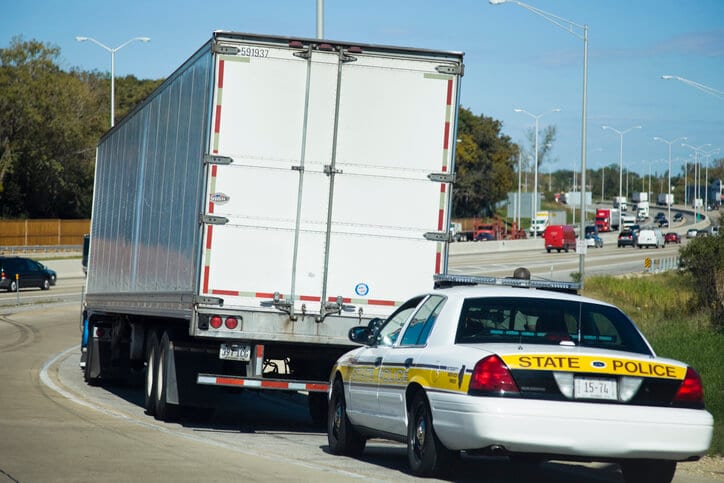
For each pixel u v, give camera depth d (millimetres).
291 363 26719
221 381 23734
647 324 51500
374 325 20734
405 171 24078
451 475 17641
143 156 30906
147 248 29297
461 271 123375
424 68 24141
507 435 15320
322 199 23766
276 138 23625
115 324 36031
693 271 57625
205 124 23438
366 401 19703
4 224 145875
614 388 15773
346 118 23891
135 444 21047
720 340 42375
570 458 15758
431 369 16969
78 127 158000
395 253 24016
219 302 23344
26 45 156000
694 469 21094
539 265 137500
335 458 20656
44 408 27641
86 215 171000
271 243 23562
